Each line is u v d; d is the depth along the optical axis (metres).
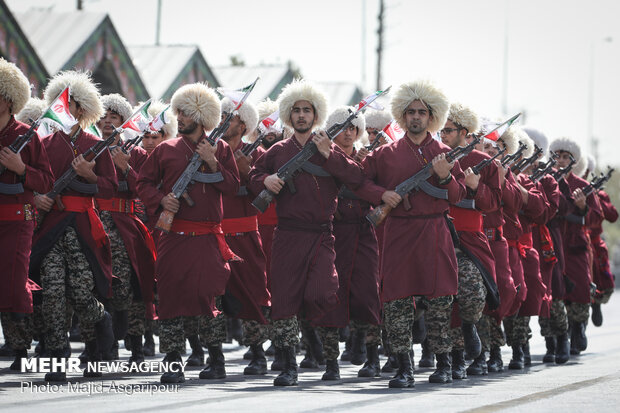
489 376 19.05
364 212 19.30
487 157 19.02
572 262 25.23
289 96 17.22
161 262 16.66
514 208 19.89
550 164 23.23
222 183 16.78
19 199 15.95
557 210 22.94
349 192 19.23
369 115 23.27
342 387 16.39
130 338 20.38
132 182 19.91
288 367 16.59
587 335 32.97
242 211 19.39
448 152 17.14
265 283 19.64
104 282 17.16
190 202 16.50
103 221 19.72
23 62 39.47
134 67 46.56
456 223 18.55
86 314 17.16
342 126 17.00
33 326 17.80
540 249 22.62
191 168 16.55
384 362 23.11
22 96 16.19
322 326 17.92
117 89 46.78
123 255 19.83
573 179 26.30
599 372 19.61
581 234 25.36
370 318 18.75
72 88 17.47
